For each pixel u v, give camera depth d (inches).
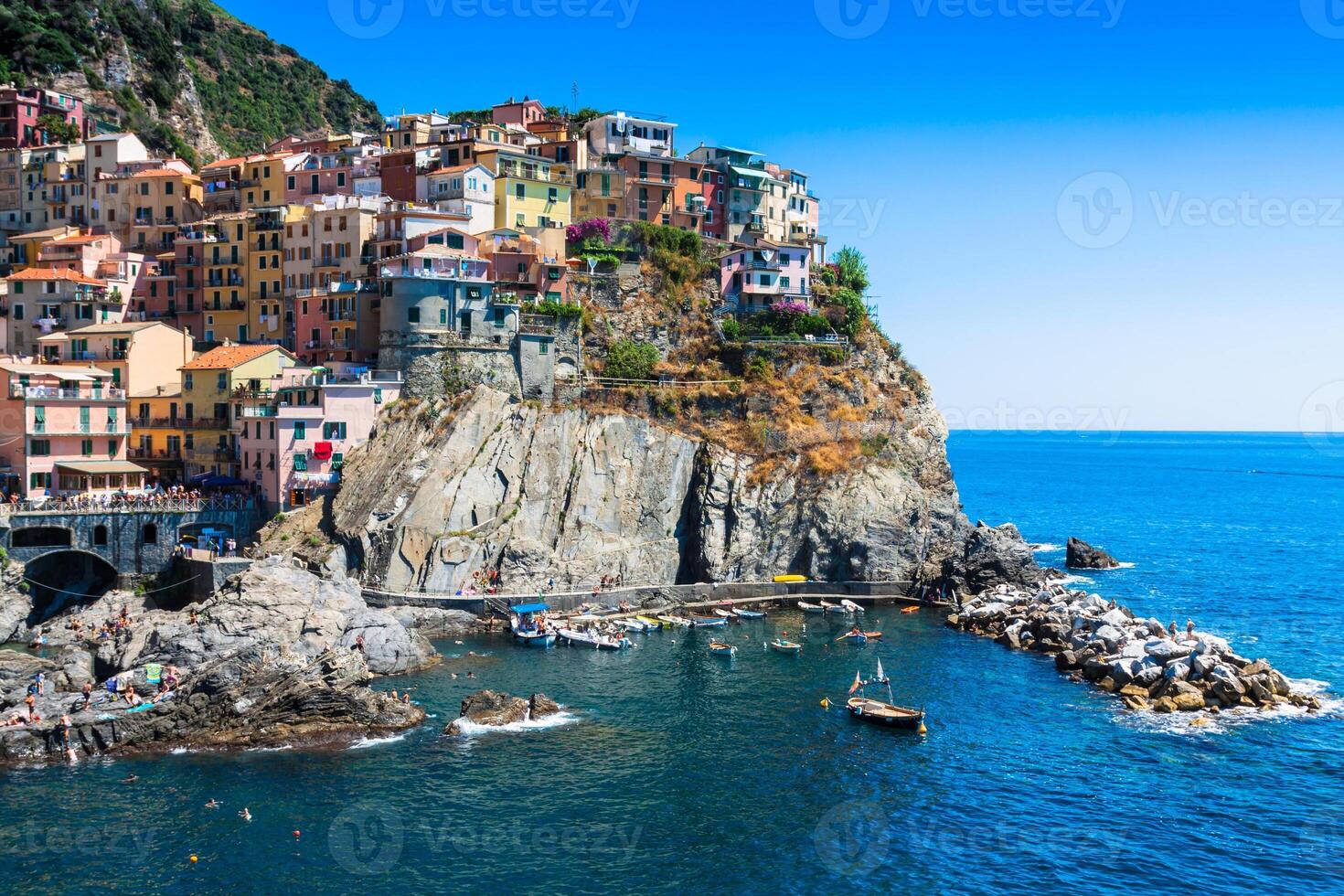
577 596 5172.2
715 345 6240.2
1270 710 3897.6
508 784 3257.9
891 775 3363.7
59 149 7121.1
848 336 6417.3
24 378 5054.1
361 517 4901.6
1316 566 7081.7
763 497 5669.3
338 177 6628.9
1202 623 5285.4
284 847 2876.5
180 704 3533.5
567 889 2726.4
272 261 6190.9
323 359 5807.1
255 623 3978.8
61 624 4527.6
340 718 3619.6
